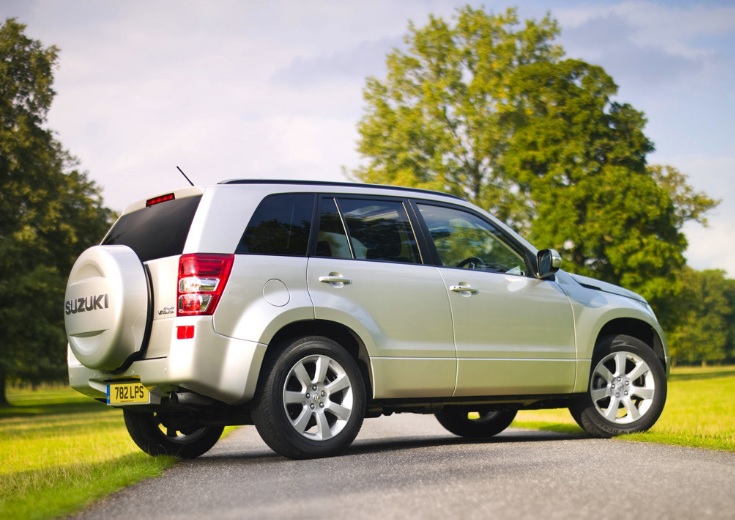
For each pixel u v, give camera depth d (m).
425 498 4.27
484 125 42.34
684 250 43.16
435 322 6.94
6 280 37.75
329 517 3.87
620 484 4.58
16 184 39.44
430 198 7.36
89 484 5.39
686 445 6.82
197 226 6.23
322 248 6.64
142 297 6.18
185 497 4.75
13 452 12.23
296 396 6.29
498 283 7.34
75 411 42.22
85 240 44.03
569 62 42.69
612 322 8.09
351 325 6.54
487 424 8.90
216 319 6.07
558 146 41.72
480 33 44.91
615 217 41.22
